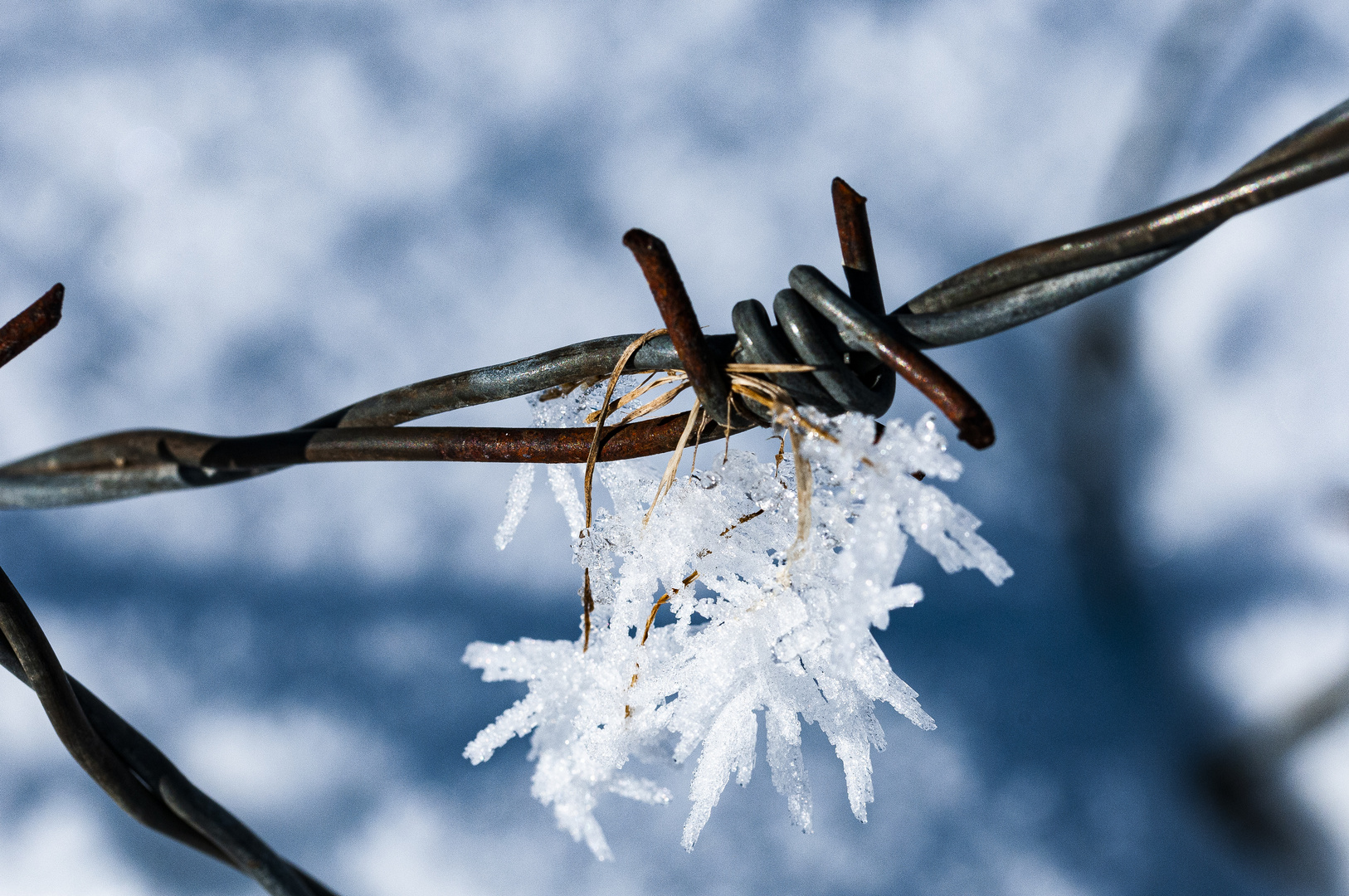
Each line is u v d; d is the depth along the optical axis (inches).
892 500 12.4
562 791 13.2
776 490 13.1
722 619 13.2
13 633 13.0
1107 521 39.6
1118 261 12.5
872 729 13.1
